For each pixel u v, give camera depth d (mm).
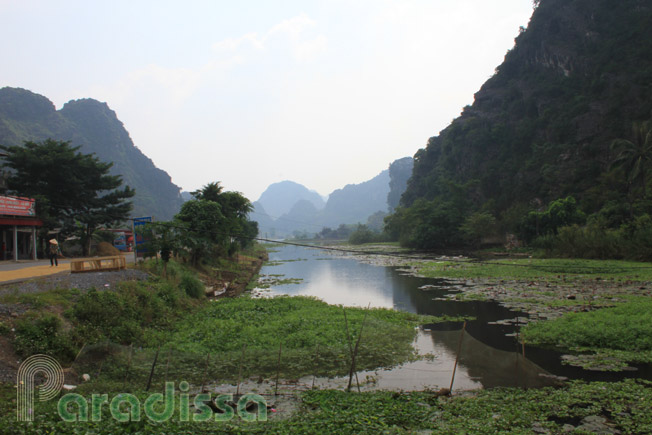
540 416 10000
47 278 19375
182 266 33062
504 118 115312
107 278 20953
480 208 96688
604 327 17344
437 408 10758
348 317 21734
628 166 55188
